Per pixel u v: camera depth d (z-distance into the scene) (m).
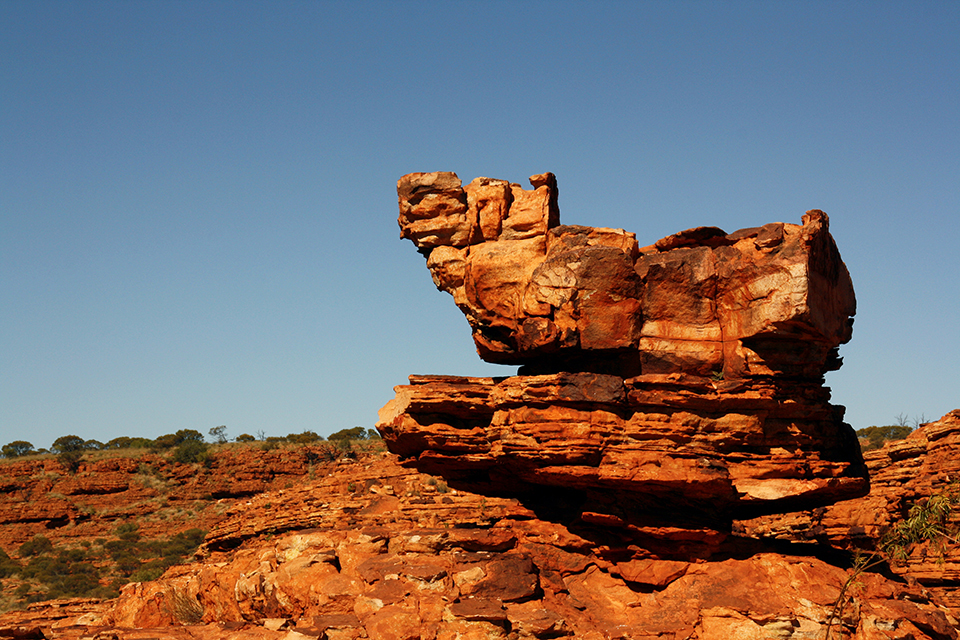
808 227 23.08
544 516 25.81
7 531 96.88
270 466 107.12
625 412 23.34
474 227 25.64
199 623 27.67
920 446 46.22
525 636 20.22
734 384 23.27
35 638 22.58
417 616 20.42
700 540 23.14
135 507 103.25
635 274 24.09
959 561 36.28
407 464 27.17
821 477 23.86
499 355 25.98
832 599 21.38
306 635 19.55
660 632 20.98
